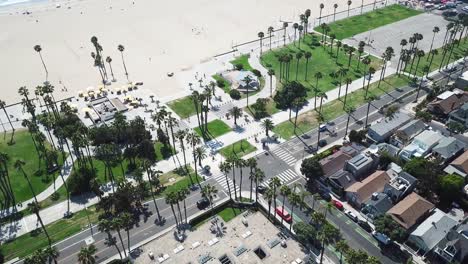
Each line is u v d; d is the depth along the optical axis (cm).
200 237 13575
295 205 14262
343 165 16838
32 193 16462
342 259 13312
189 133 18688
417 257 13450
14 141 19438
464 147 17850
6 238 14475
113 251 13912
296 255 12875
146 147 18250
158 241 13475
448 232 13612
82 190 16412
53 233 14650
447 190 15188
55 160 17750
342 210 15362
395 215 14312
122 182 15288
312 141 19175
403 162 17262
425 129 18962
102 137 18638
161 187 16562
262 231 13750
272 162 17912
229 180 16950
